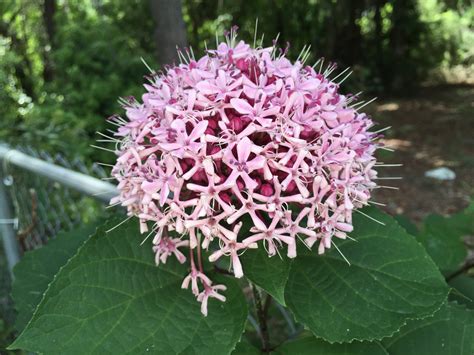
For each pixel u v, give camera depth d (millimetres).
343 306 203
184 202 185
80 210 492
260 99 190
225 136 186
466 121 1726
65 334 189
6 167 422
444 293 203
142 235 219
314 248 223
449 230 323
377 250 219
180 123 186
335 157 193
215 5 2014
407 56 2443
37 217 469
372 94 2289
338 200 202
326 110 200
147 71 1077
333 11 2211
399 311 200
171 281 215
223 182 185
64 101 976
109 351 188
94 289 202
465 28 2666
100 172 419
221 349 192
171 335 196
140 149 199
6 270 531
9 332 512
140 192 203
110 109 988
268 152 186
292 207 211
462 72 2629
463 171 1244
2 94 1106
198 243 196
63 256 281
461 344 218
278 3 2096
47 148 711
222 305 207
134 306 203
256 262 197
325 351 220
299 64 216
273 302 371
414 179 1207
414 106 2043
